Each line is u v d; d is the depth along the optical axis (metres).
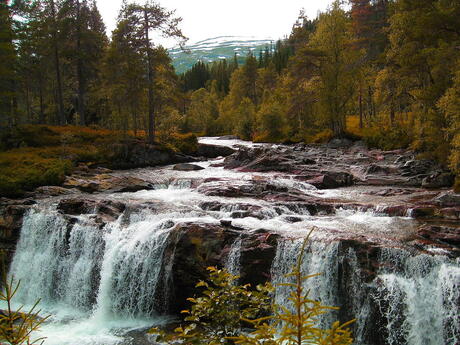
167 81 46.75
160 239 17.16
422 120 31.58
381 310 13.61
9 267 20.56
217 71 148.00
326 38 50.81
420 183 28.45
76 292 18.62
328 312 14.47
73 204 22.12
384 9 52.91
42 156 36.19
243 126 71.25
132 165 40.94
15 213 21.69
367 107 64.00
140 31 42.88
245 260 15.62
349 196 25.09
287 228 17.42
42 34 49.41
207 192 25.34
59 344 13.73
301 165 34.41
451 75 27.84
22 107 63.97
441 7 29.05
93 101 56.41
